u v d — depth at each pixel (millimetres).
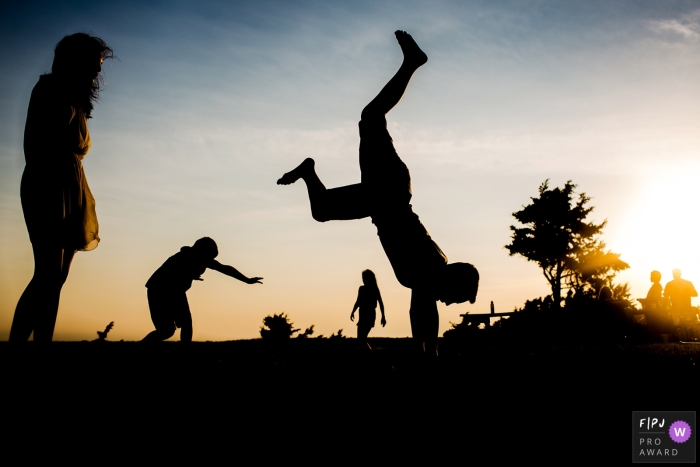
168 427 2477
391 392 2988
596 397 2887
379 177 4688
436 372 3525
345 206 4809
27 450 2254
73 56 4738
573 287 42906
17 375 2916
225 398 2814
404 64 4887
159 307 7008
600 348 7098
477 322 13312
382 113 4848
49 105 4574
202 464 2199
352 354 4969
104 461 2199
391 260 4730
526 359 4633
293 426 2529
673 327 13148
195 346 4855
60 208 4500
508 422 2568
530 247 44188
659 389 3025
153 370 3229
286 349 5184
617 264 43219
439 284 4609
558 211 43906
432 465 2209
